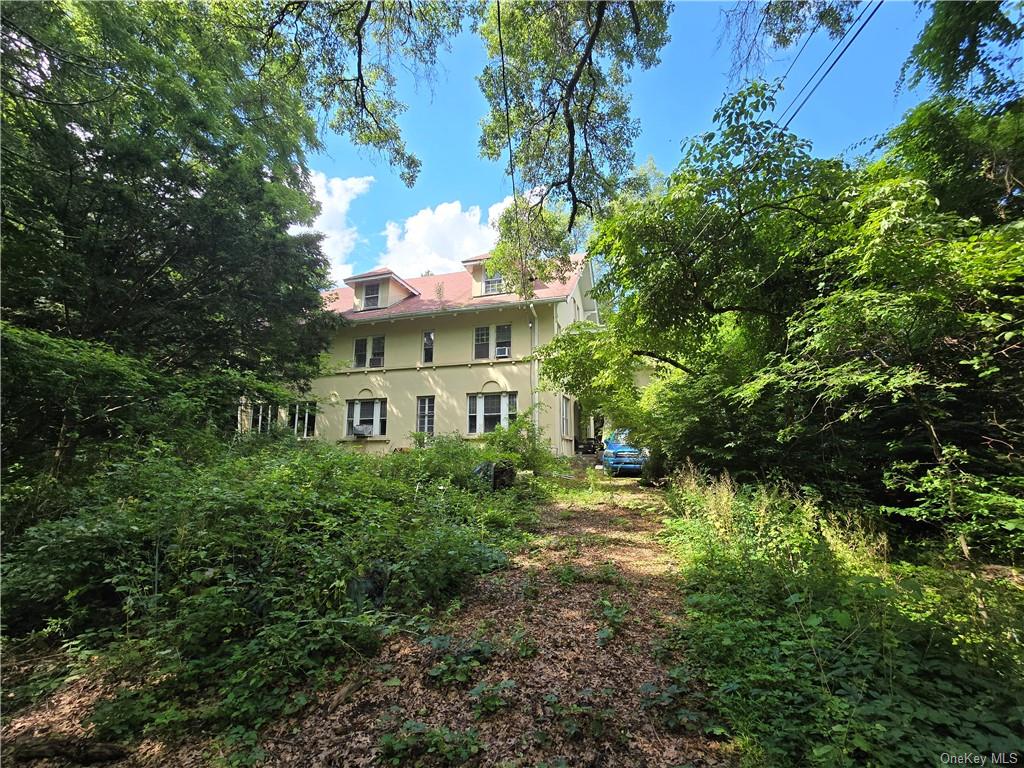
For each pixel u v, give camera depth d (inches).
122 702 102.5
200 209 379.6
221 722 100.6
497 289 713.6
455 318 714.2
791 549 165.2
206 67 346.6
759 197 250.4
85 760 90.0
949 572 161.3
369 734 94.2
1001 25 182.2
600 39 234.2
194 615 117.8
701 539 207.0
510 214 350.0
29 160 283.9
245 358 470.0
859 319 188.4
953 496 177.5
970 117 207.9
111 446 238.2
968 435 201.6
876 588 112.0
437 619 146.8
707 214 253.4
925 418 192.7
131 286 366.6
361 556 158.1
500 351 689.0
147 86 347.6
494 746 88.5
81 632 136.3
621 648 123.9
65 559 138.3
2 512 165.5
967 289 165.8
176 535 143.3
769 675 99.3
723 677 103.3
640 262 285.9
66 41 283.4
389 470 321.7
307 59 229.1
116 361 240.1
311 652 122.6
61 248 313.7
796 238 266.8
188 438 273.7
